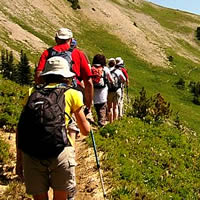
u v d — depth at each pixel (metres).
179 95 68.31
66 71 5.21
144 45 93.25
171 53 97.00
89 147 10.23
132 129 12.83
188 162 11.91
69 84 5.33
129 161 9.81
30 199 6.94
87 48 75.44
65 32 7.18
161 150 11.81
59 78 5.18
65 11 90.75
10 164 8.39
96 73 11.61
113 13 104.31
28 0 80.62
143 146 11.55
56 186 5.00
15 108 11.70
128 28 98.94
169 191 9.62
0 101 11.96
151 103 16.72
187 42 114.31
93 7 100.94
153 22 120.81
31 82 33.47
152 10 134.50
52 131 4.72
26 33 60.97
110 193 7.96
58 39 7.19
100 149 10.15
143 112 15.92
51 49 7.12
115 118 13.41
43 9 82.06
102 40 85.06
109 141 10.81
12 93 13.30
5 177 7.63
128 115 16.14
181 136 14.28
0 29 54.97
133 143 11.43
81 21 91.12
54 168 4.91
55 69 5.19
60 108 4.88
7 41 51.91
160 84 71.25
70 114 5.13
